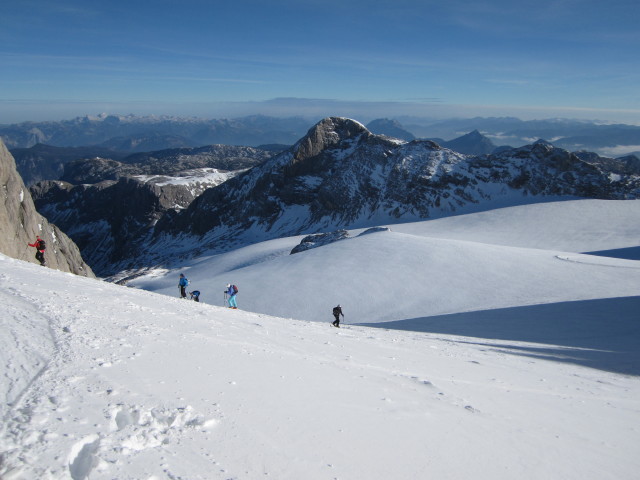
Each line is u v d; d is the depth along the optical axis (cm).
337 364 866
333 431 496
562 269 4006
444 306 3484
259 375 657
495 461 496
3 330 623
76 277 1570
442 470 450
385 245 5175
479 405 726
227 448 404
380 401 646
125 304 1084
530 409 759
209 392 538
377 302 3769
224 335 939
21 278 1127
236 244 14525
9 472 286
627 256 6550
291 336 1141
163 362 625
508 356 1494
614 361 1612
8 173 3306
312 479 380
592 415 785
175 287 5662
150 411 438
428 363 1066
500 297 3491
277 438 448
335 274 4503
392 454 466
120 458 343
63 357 558
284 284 4466
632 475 523
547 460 525
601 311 2722
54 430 363
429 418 608
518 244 8019
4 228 3073
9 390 436
